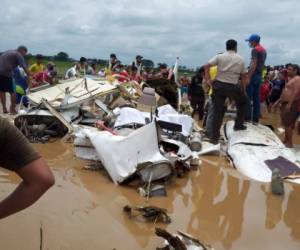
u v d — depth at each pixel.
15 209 2.23
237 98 9.69
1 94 12.25
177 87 12.88
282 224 5.56
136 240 4.63
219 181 7.13
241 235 5.11
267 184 7.18
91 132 7.29
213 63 9.56
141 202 5.79
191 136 9.20
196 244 4.39
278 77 17.25
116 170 6.38
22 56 12.23
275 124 14.58
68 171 6.86
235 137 9.64
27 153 2.20
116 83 11.25
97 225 4.91
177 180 6.93
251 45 10.95
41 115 9.14
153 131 6.75
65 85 10.84
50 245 4.34
